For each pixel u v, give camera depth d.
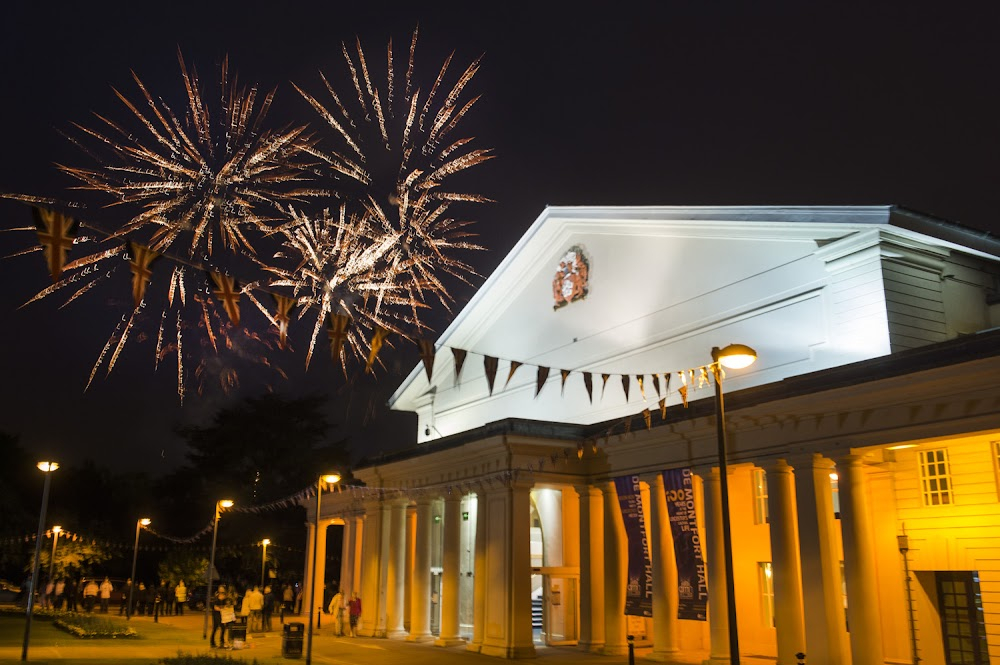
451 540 29.03
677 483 23.22
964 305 23.05
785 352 23.88
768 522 22.58
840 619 19.33
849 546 18.86
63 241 10.04
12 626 34.97
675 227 27.97
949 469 20.16
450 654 26.22
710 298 26.45
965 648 19.58
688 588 22.64
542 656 25.23
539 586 32.56
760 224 24.94
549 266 33.41
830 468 20.11
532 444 25.95
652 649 25.88
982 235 23.23
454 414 38.16
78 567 51.12
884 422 18.41
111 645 28.06
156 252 11.32
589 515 26.48
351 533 38.50
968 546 19.50
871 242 22.08
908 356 17.67
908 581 20.45
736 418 21.31
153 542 63.53
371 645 29.27
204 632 31.44
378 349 15.12
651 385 27.86
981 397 16.70
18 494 57.41
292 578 62.03
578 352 31.22
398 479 32.91
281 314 13.21
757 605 23.83
